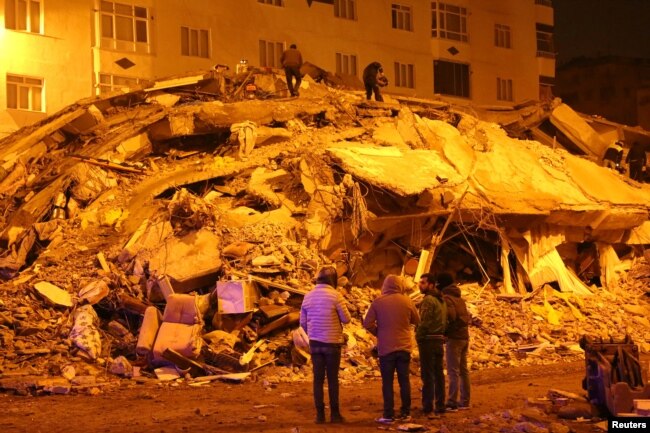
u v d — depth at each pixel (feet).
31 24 110.83
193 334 48.16
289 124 81.87
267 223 62.49
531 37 166.20
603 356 31.48
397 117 83.71
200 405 37.47
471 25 156.76
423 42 150.30
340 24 139.64
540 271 73.36
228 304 51.55
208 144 82.79
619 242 82.17
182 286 54.90
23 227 66.18
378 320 31.63
